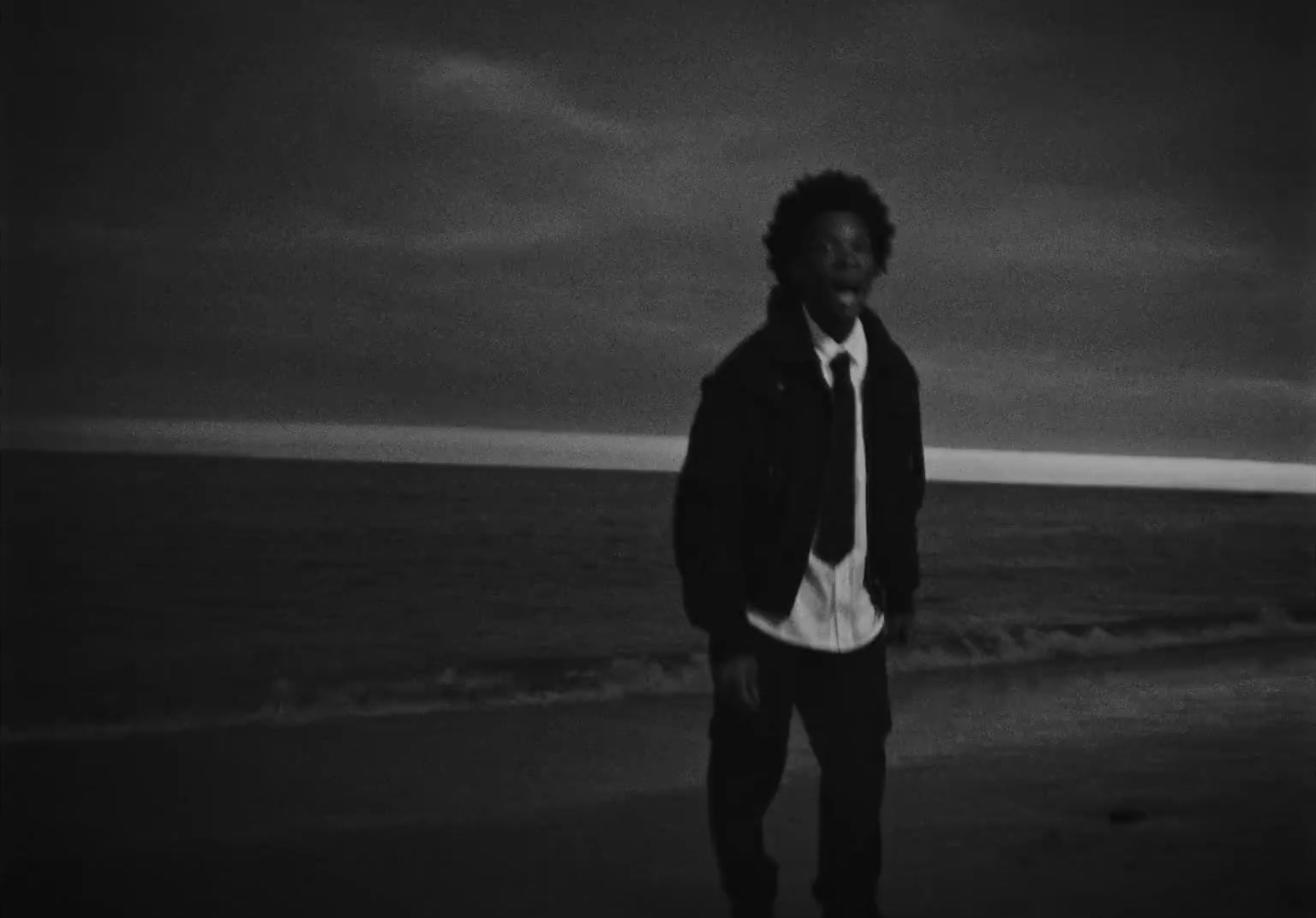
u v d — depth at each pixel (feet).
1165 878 8.80
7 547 58.39
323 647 33.09
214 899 8.63
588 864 9.55
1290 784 12.18
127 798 12.17
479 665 27.58
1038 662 22.27
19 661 30.86
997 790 11.68
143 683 25.85
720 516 6.72
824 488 6.89
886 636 7.47
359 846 10.13
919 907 7.99
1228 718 16.07
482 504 91.25
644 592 48.93
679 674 23.70
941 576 53.11
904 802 11.04
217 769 13.75
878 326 7.34
